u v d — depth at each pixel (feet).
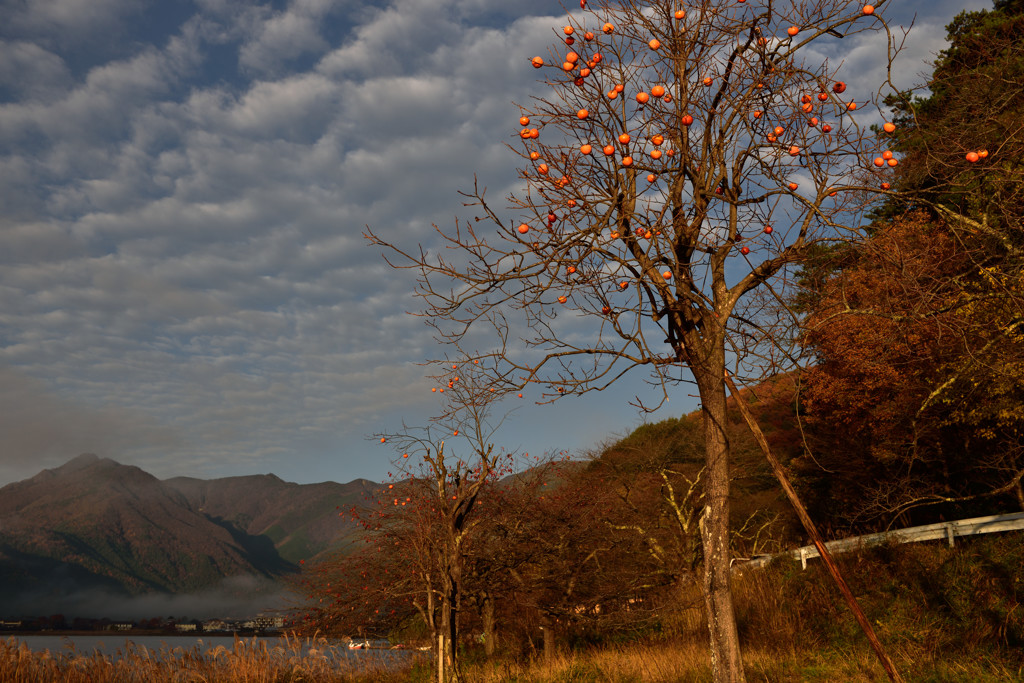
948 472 48.70
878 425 49.14
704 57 20.77
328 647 52.19
